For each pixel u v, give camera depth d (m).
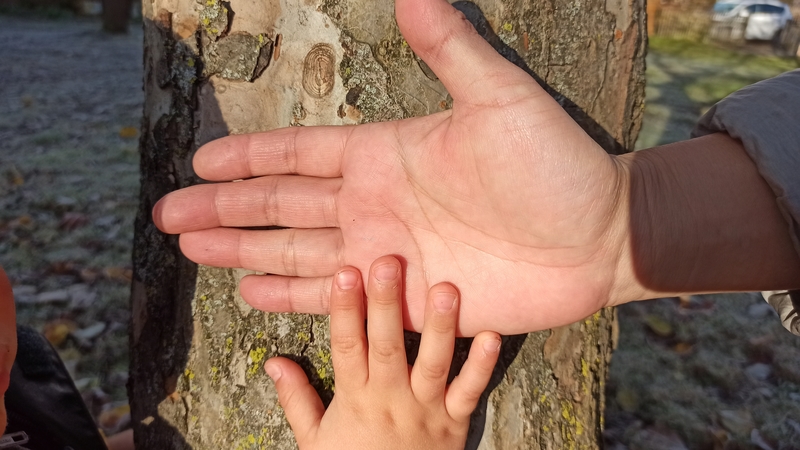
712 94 1.29
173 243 0.25
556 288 0.22
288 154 0.23
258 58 0.23
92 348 0.45
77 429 0.26
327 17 0.22
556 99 0.23
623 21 0.23
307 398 0.23
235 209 0.24
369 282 0.21
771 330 0.51
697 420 0.41
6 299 0.19
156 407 0.25
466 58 0.20
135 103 1.07
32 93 1.09
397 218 0.23
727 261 0.22
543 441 0.24
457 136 0.21
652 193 0.21
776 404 0.43
